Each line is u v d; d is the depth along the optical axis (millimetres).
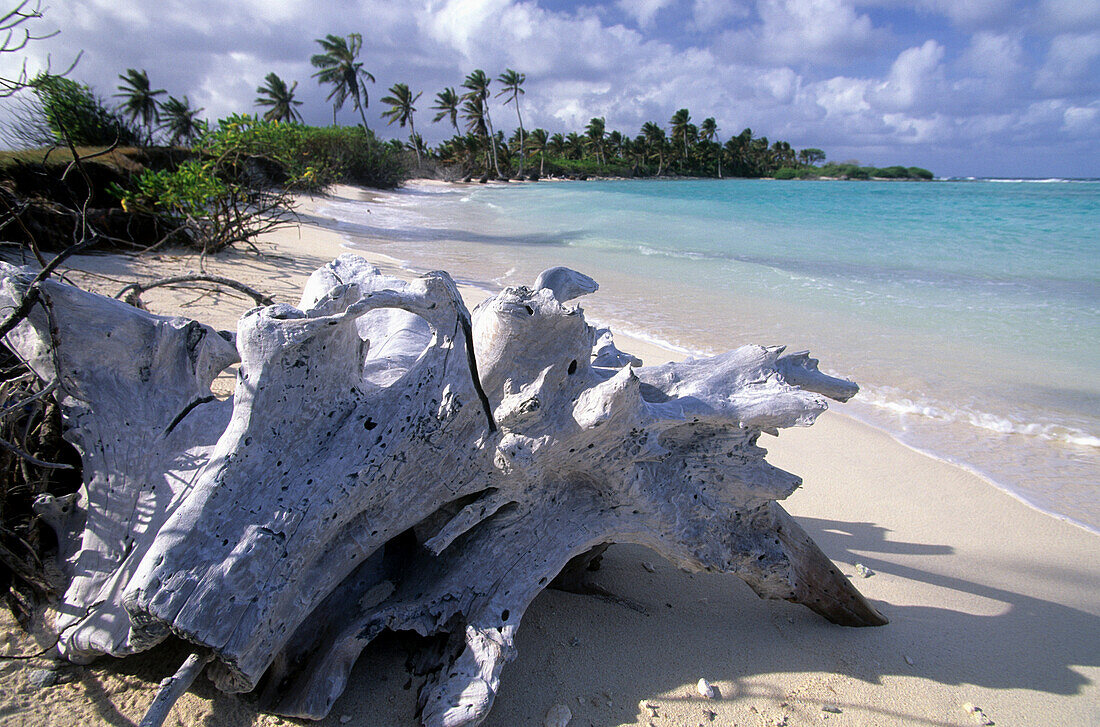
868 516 3756
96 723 1897
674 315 8008
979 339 7234
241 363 1988
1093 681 2479
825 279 10727
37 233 6316
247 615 1771
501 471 2129
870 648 2604
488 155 76250
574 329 2031
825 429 4980
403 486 2088
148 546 2021
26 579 2197
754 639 2602
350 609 2254
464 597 2195
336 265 2709
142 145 11055
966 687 2416
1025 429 5012
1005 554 3404
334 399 2076
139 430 2230
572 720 2121
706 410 2242
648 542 2467
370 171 38656
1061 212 25688
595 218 21391
